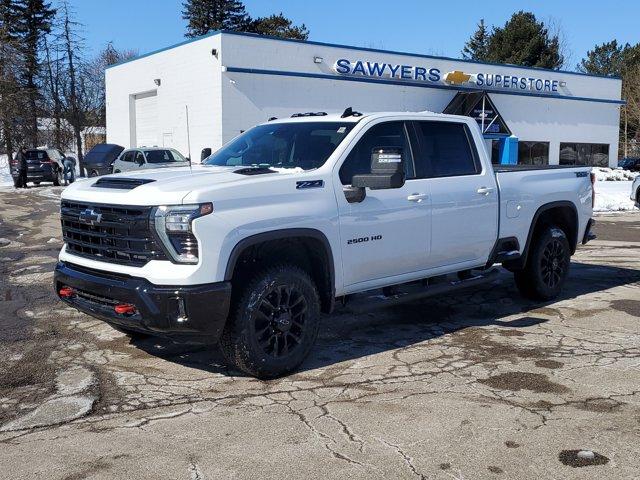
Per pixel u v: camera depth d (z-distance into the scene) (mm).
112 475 3678
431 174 6348
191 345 6090
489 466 3781
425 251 6215
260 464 3803
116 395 4883
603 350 5988
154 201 4730
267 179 5090
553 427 4305
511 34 58938
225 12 62312
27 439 4152
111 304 5020
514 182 7152
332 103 28375
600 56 80062
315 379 5230
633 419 4441
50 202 21969
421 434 4199
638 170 48281
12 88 39250
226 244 4746
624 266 10320
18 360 5668
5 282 8812
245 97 26344
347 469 3742
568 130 37188
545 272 7770
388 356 5824
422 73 30906
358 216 5602
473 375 5320
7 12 48375
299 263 5543
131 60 32938
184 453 3943
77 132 44312
